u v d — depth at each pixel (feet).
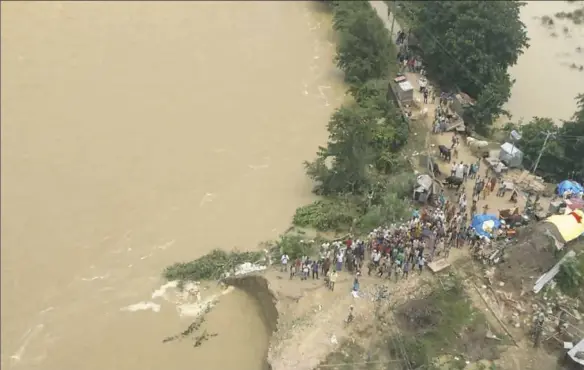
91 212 163.73
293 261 138.92
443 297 124.77
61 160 179.32
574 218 128.88
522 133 161.79
